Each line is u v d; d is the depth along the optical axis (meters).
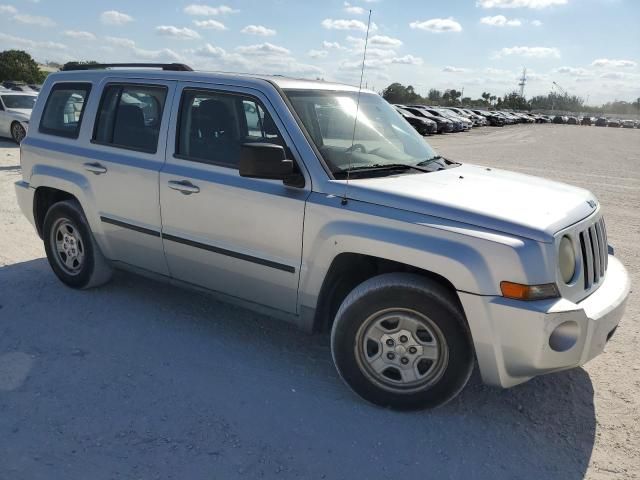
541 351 2.99
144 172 4.32
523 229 3.06
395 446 3.13
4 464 2.85
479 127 48.62
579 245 3.30
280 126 3.75
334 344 3.49
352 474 2.90
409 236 3.21
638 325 4.89
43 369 3.78
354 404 3.52
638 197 11.62
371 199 3.40
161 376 3.75
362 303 3.35
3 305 4.79
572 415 3.50
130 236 4.55
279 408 3.44
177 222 4.20
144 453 2.98
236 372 3.84
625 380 3.94
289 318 3.87
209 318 4.68
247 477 2.84
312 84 4.21
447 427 3.32
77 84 4.97
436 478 2.90
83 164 4.73
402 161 4.06
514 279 2.99
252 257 3.85
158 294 5.13
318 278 3.58
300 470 2.91
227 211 3.90
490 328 3.05
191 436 3.13
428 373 3.34
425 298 3.21
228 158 3.98
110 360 3.94
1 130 16.44
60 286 5.23
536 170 16.17
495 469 2.99
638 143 32.53
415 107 38.94
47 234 5.12
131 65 4.84
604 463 3.06
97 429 3.16
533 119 70.38
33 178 5.16
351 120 4.12
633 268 6.55
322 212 3.50
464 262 3.05
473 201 3.33
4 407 3.33
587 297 3.30
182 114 4.23
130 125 4.55
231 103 4.01
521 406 3.57
